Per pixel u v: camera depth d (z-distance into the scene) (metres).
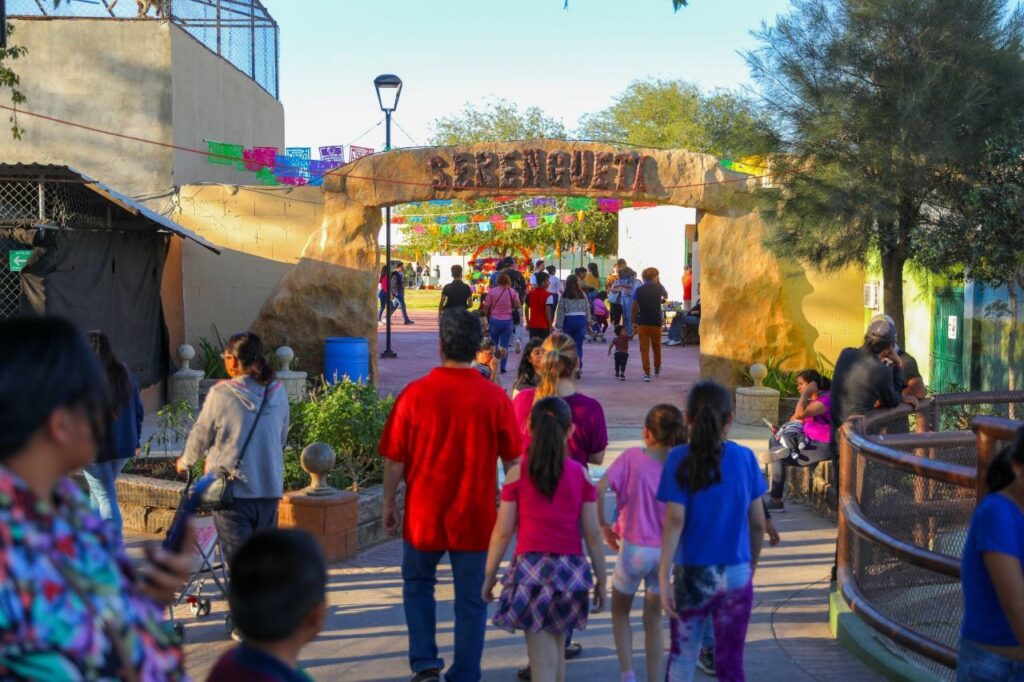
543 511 4.89
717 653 4.65
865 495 6.14
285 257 17.14
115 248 13.53
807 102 11.84
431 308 40.78
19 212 12.09
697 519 4.58
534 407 4.99
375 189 16.38
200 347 17.22
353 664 5.88
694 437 4.57
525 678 5.69
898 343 11.95
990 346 12.50
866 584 6.07
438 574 7.64
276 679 2.43
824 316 16.23
